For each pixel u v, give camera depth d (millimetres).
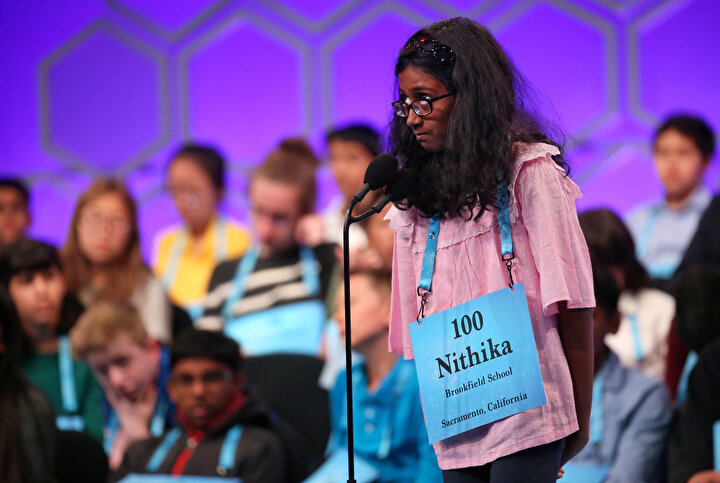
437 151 5566
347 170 12852
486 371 5359
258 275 13539
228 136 18141
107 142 18578
